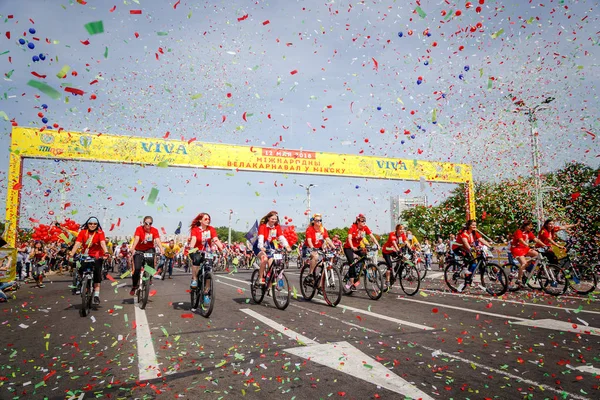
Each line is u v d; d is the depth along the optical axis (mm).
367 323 5195
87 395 2766
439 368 3227
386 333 4562
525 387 2775
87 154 15508
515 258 8695
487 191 21828
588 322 5023
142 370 3299
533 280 8477
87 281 6363
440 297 7828
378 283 7684
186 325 5242
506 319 5305
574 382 2857
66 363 3568
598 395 2615
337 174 20234
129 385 2943
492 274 8133
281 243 7074
